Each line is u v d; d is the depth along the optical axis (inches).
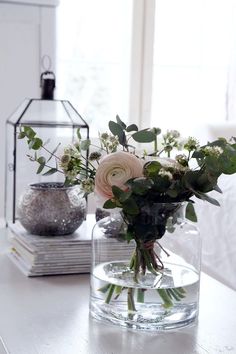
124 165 40.8
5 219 74.5
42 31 101.7
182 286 43.1
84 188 43.8
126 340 40.7
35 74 102.1
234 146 41.5
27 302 47.1
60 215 55.3
